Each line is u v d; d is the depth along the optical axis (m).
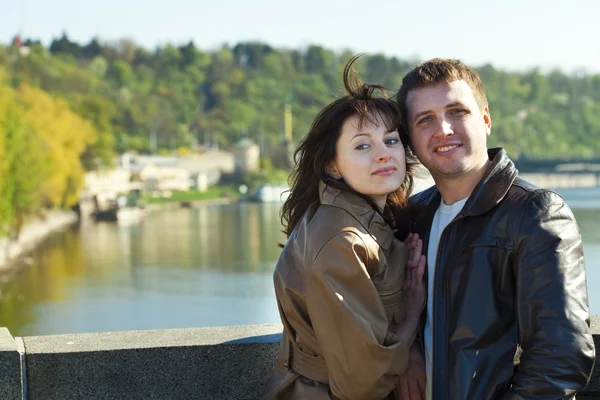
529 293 3.50
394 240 3.87
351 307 3.51
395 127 3.81
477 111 3.92
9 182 67.44
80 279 60.69
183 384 4.42
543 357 3.40
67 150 107.06
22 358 4.27
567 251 3.51
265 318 43.22
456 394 3.60
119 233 99.56
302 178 3.95
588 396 4.48
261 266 65.69
